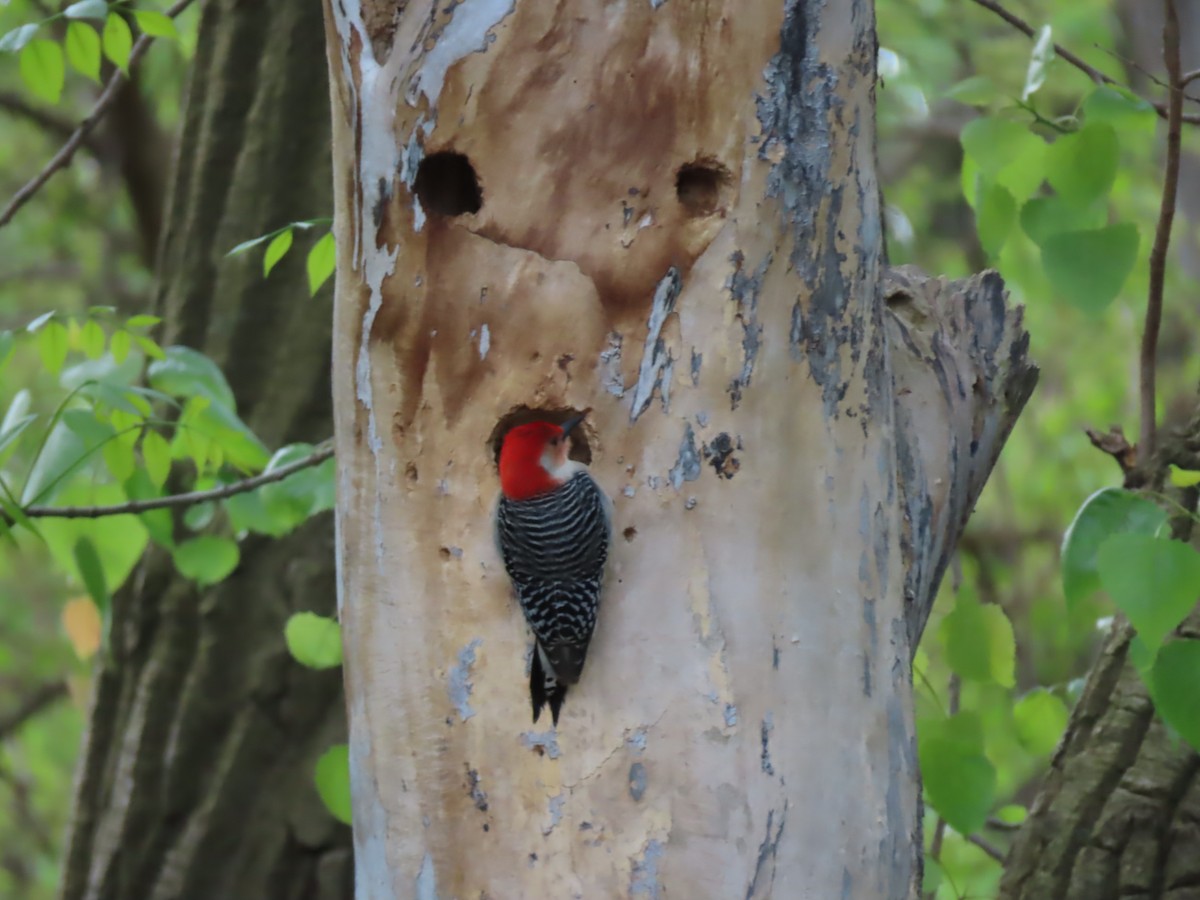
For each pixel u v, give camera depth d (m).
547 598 7.78
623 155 8.02
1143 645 8.91
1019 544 23.91
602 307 8.10
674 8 7.90
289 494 11.16
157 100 26.12
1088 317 9.32
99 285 29.20
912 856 8.34
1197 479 9.48
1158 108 10.28
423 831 8.13
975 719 10.26
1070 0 23.64
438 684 8.19
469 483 8.33
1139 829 10.02
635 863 7.70
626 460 8.09
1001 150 9.85
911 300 9.85
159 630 14.97
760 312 8.00
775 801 7.74
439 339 8.27
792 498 8.01
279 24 15.35
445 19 8.08
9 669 27.02
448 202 8.45
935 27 23.08
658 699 7.82
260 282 15.16
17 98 24.81
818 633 7.96
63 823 28.38
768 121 7.95
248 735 14.55
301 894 14.38
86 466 11.29
